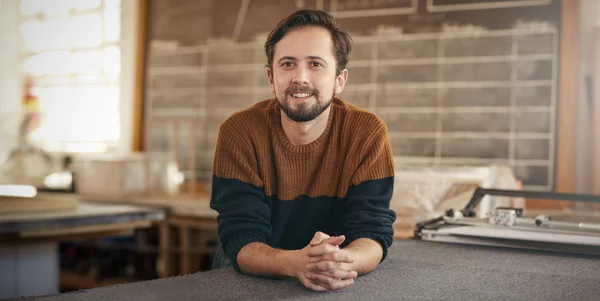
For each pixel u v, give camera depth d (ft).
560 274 3.72
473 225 5.05
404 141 12.48
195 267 12.21
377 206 4.10
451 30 12.03
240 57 14.12
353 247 3.75
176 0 14.87
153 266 13.03
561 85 11.12
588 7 10.86
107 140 15.79
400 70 12.50
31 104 15.76
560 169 11.12
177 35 14.87
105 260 13.33
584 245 4.45
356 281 3.49
